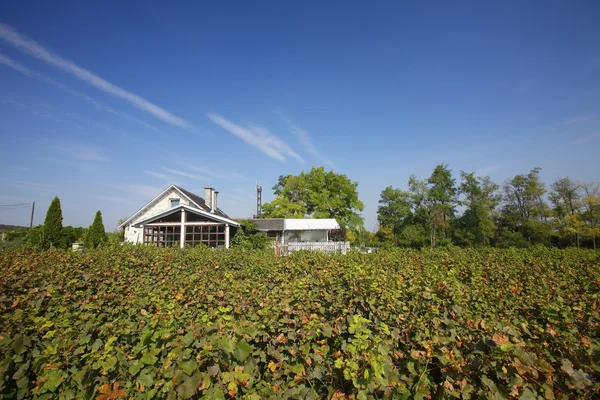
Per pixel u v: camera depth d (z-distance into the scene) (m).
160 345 3.01
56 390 2.85
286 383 3.26
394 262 10.10
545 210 45.06
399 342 3.64
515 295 5.64
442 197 49.38
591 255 14.08
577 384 2.49
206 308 5.04
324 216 46.72
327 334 3.54
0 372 2.77
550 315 4.27
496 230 47.59
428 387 2.82
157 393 2.76
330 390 2.89
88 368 2.80
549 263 10.15
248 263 10.30
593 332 3.88
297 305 4.59
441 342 3.12
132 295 5.54
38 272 7.00
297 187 49.16
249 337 3.38
